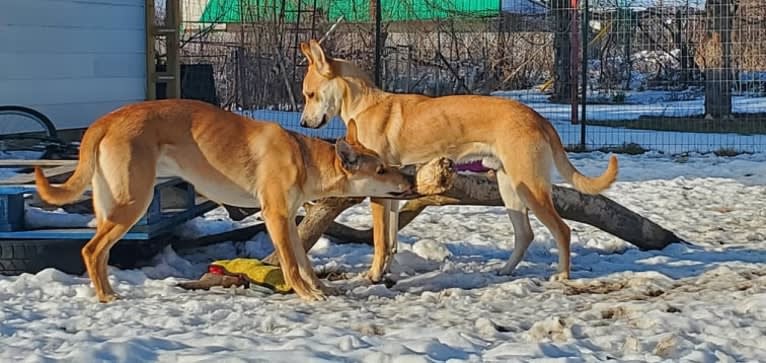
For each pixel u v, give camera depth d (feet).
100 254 18.67
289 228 19.27
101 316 17.28
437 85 56.08
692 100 60.75
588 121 54.70
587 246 25.53
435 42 57.16
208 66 45.93
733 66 56.44
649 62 61.26
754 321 16.28
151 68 37.68
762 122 54.54
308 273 19.54
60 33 32.73
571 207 24.09
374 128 21.74
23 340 15.28
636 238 24.88
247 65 57.67
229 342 14.90
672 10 58.90
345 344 14.61
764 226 28.71
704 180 37.60
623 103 60.44
